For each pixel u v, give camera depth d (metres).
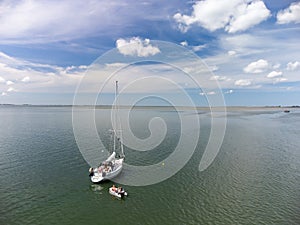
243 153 77.56
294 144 91.38
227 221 38.97
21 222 38.53
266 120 180.38
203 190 49.81
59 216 40.31
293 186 51.72
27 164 63.88
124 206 43.66
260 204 44.09
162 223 38.62
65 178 55.06
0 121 158.50
